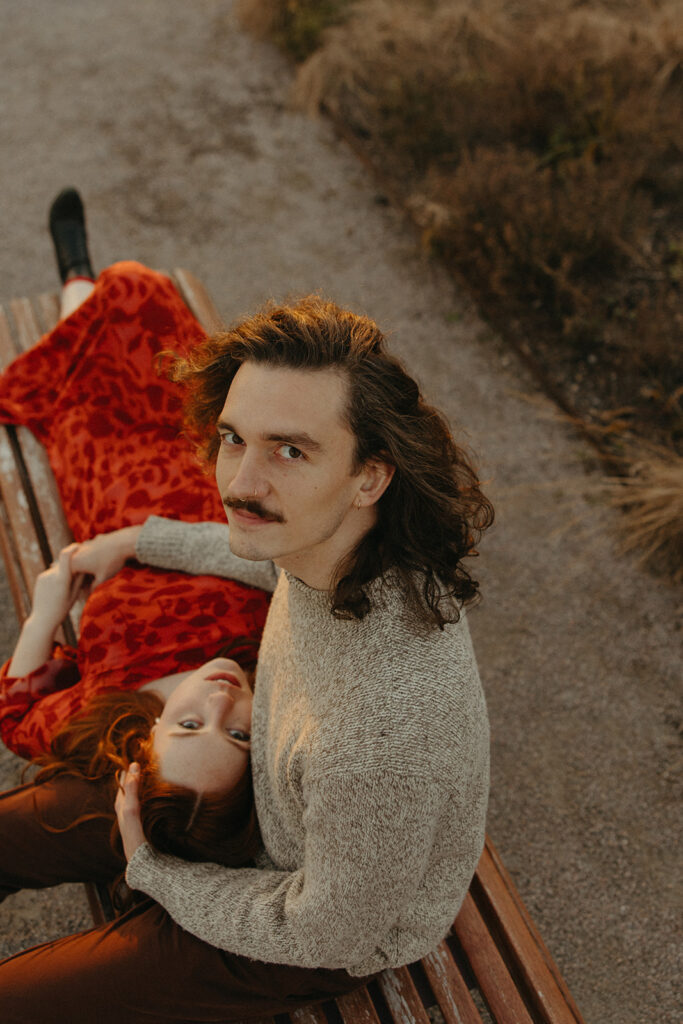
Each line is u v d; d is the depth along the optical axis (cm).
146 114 393
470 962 146
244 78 415
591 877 206
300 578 108
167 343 198
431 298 331
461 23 412
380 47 407
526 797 218
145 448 198
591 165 343
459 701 102
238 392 92
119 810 136
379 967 129
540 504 274
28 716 171
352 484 94
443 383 303
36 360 213
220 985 131
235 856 136
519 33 412
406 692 100
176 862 133
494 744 226
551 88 382
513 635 247
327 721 103
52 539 201
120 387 201
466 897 152
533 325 319
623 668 241
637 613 251
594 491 277
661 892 204
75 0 449
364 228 355
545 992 143
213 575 174
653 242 340
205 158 377
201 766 135
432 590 103
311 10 418
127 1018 131
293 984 132
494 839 212
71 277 247
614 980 192
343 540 102
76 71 409
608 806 217
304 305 99
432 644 104
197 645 168
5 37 424
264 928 118
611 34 401
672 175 362
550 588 256
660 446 284
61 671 175
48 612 175
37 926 196
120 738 151
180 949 131
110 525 186
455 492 102
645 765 224
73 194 255
